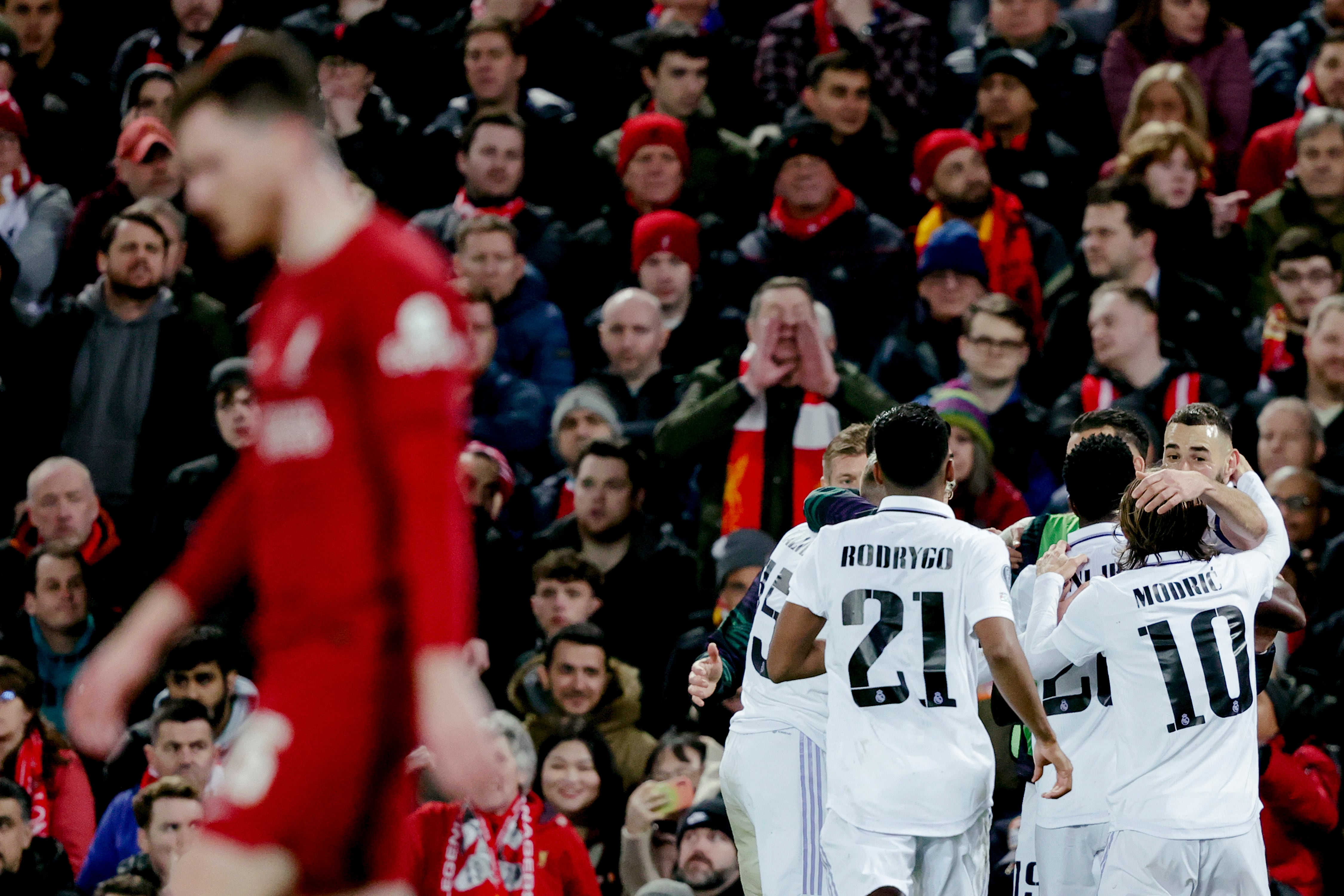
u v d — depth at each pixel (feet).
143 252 105.70
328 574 31.89
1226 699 54.95
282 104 32.17
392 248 31.96
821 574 54.19
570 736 81.46
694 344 106.22
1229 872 54.34
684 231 106.93
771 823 56.39
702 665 60.03
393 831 32.27
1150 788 54.60
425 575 29.37
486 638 93.20
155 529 101.40
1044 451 96.22
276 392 32.12
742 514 94.17
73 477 98.94
